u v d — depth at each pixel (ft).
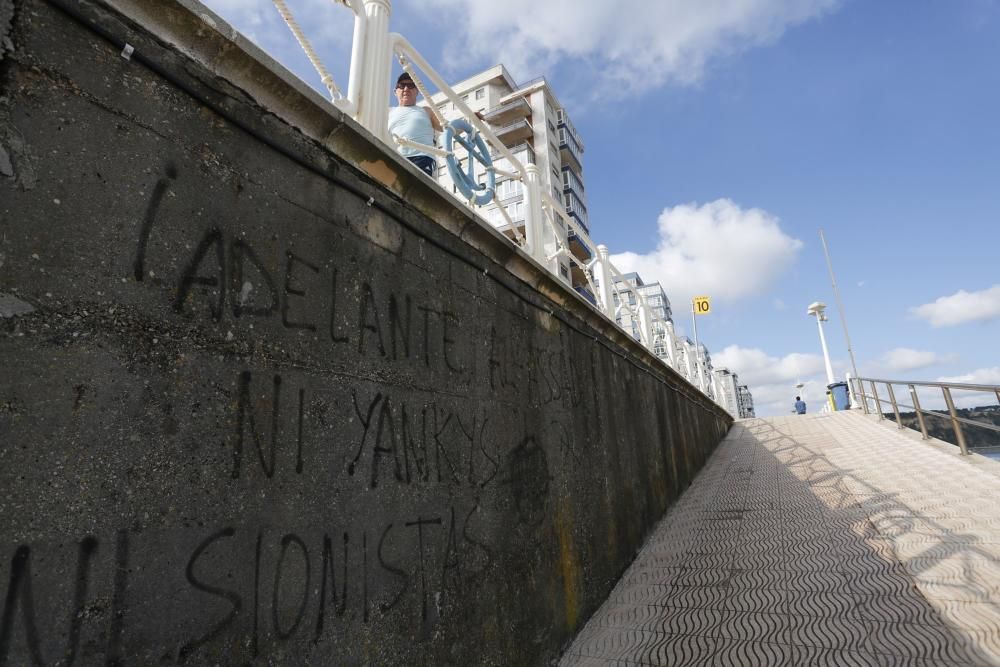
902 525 18.51
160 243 5.53
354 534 7.29
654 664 11.32
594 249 22.85
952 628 11.00
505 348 12.50
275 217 6.93
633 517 19.56
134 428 5.03
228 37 6.26
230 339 6.08
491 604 10.13
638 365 24.31
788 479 29.60
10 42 4.60
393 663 7.56
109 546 4.69
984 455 27.86
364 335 8.13
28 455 4.29
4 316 4.30
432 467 9.18
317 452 6.93
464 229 11.32
